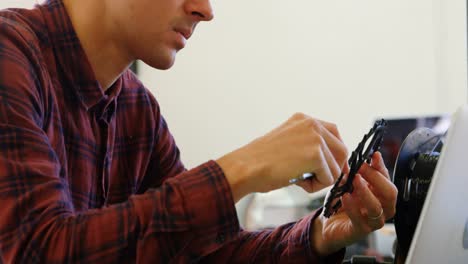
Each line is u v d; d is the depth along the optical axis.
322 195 2.35
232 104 3.07
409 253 0.71
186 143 3.10
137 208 0.71
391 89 2.93
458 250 0.78
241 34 3.06
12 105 0.77
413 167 0.92
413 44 2.90
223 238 0.72
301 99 3.02
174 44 0.94
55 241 0.69
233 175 0.72
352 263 1.04
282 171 0.72
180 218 0.70
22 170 0.73
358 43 2.96
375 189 0.92
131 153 1.13
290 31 3.02
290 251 1.00
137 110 1.15
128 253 0.70
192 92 3.09
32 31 0.91
